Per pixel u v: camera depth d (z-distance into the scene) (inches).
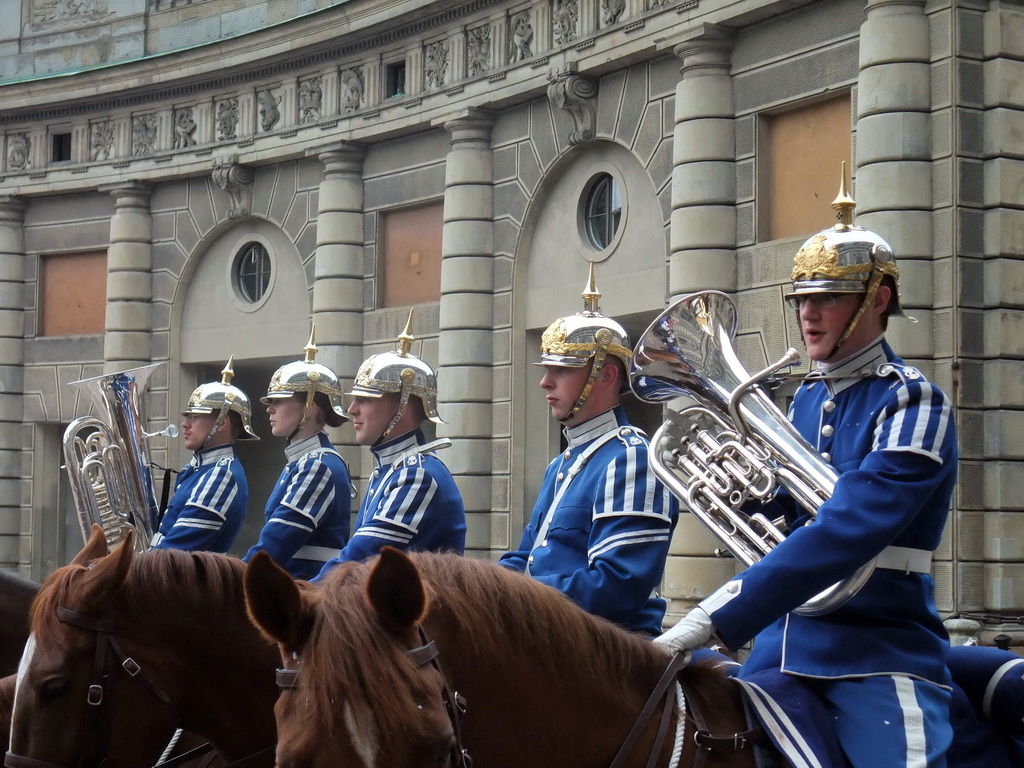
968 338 482.0
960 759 145.8
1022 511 479.5
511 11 695.7
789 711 133.5
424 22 746.8
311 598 111.3
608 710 125.4
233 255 890.1
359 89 796.6
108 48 960.3
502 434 711.1
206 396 351.3
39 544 989.8
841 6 528.7
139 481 334.3
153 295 932.6
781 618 147.9
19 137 984.3
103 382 332.8
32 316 992.2
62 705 145.5
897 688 135.6
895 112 490.3
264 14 878.4
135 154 924.6
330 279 802.8
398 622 106.4
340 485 296.8
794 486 140.5
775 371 145.5
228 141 865.5
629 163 642.2
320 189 811.4
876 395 145.0
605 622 130.9
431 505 238.1
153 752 150.9
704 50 579.8
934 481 135.6
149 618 150.1
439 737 102.3
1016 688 144.9
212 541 327.9
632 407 783.1
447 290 727.1
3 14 1010.1
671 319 152.9
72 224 973.8
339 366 799.7
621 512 180.1
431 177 757.9
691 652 130.3
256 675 153.4
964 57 485.4
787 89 552.7
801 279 148.8
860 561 130.7
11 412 994.1
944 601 478.3
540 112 689.6
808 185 550.6
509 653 120.2
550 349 195.6
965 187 483.5
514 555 199.8
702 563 565.6
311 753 101.2
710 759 128.0
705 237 577.6
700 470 147.9
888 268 147.4
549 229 694.5
